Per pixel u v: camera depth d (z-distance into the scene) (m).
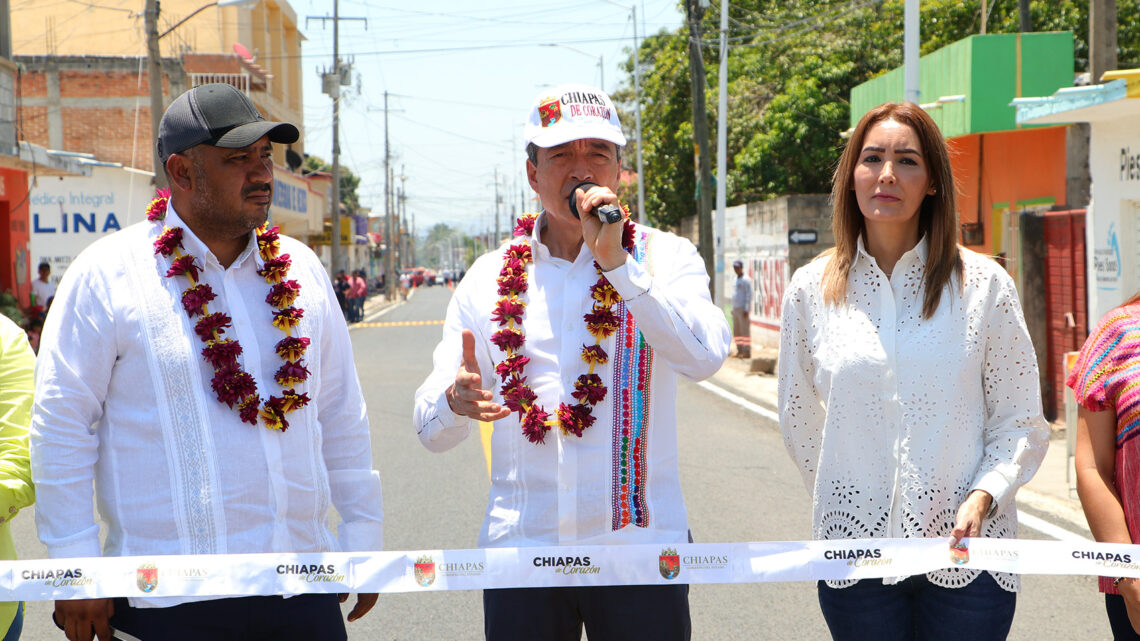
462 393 2.85
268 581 2.76
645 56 40.03
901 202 2.94
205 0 36.81
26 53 36.28
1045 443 2.97
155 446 2.78
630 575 2.84
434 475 9.07
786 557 2.85
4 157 17.31
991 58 13.47
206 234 2.94
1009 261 13.67
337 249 41.03
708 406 13.48
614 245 2.69
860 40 28.58
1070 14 23.88
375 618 5.35
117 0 36.38
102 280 2.80
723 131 24.11
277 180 31.27
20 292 19.66
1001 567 2.79
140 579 2.70
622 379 2.95
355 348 24.28
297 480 2.92
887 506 2.95
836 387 3.00
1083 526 7.00
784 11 32.19
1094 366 2.86
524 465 2.98
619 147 3.05
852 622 2.97
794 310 3.18
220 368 2.81
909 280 3.02
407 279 69.62
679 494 3.04
